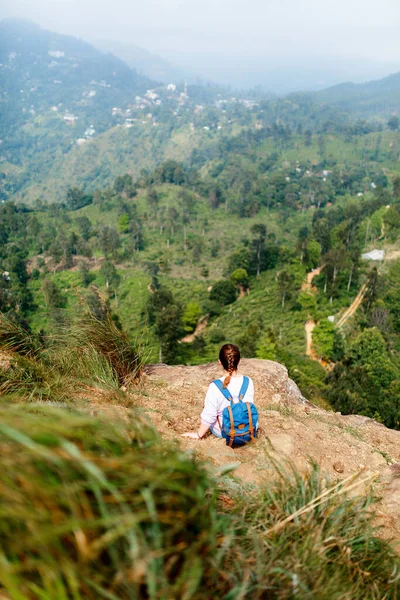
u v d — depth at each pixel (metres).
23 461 1.34
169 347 55.84
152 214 147.88
